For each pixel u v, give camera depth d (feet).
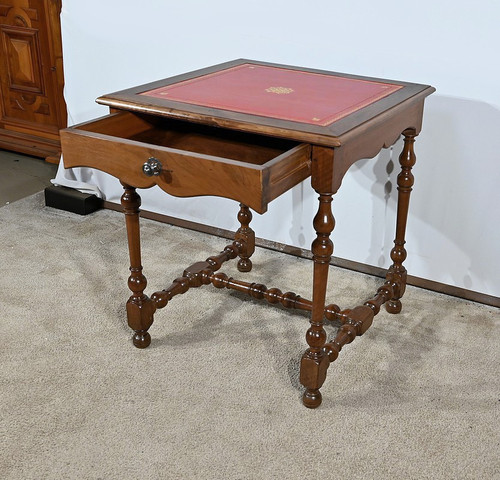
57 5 11.37
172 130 7.50
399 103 6.84
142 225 10.43
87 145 6.48
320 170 6.08
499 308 8.49
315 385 6.66
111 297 8.54
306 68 8.24
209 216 10.11
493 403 6.85
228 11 9.02
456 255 8.59
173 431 6.44
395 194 8.66
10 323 7.98
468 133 8.02
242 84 7.48
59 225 10.37
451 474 5.99
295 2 8.52
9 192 11.56
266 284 8.85
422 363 7.41
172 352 7.54
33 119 12.84
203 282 8.21
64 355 7.46
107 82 10.39
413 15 7.89
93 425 6.49
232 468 6.03
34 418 6.56
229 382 7.09
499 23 7.47
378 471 6.02
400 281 8.14
